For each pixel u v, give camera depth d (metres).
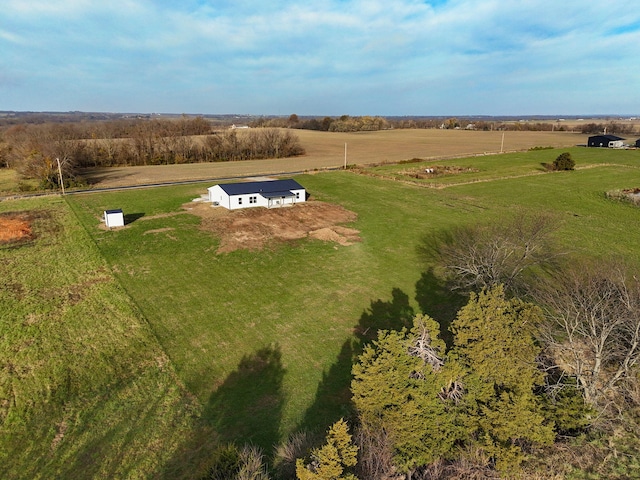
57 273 30.84
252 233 39.53
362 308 25.98
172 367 20.47
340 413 17.50
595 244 34.84
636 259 31.62
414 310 25.64
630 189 55.03
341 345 22.25
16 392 18.91
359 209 47.94
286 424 16.97
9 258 33.50
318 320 24.64
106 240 37.62
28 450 15.91
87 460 15.40
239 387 19.19
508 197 52.34
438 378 14.26
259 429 16.73
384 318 24.81
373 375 14.08
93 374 20.08
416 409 13.96
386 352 14.33
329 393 18.77
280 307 26.12
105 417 17.47
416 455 13.60
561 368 16.89
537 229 29.14
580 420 14.92
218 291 28.23
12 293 27.67
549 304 21.86
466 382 14.61
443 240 37.34
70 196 54.72
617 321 15.52
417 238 38.16
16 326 23.83
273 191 49.50
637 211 45.06
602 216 43.31
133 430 16.77
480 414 14.22
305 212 46.56
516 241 32.06
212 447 15.84
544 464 14.00
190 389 19.05
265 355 21.45
